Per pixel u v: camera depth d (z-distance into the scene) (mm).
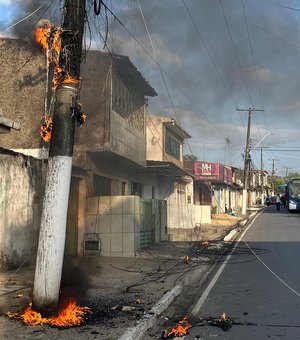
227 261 12836
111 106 15188
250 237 19938
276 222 28828
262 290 8805
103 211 13750
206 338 5805
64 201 6188
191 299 8211
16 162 10695
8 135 13133
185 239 19312
